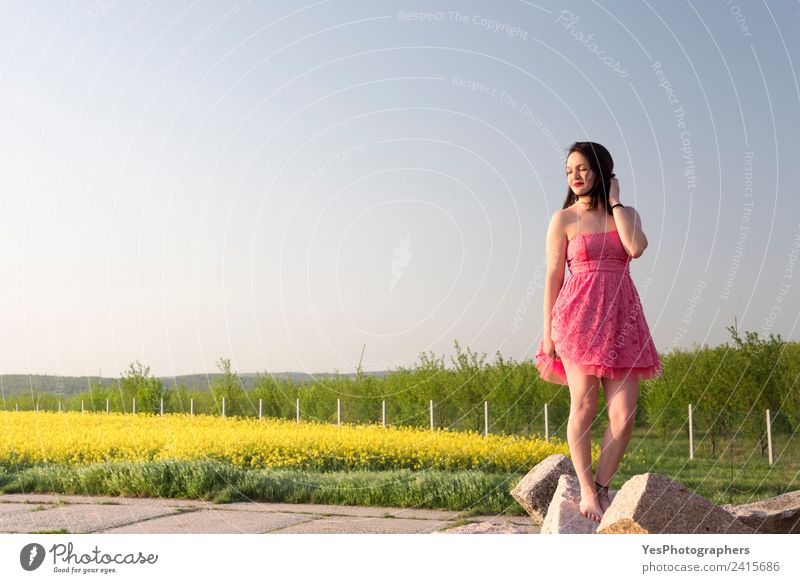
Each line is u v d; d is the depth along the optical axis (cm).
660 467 1052
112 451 1059
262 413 1770
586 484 357
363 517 612
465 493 675
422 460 971
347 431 1234
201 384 2062
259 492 733
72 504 692
